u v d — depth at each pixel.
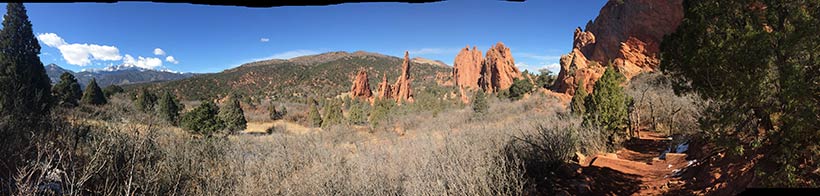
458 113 37.81
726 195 4.48
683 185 5.88
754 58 3.20
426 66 142.38
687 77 4.41
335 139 24.56
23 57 12.69
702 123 4.09
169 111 29.03
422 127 30.69
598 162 8.29
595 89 11.33
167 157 8.74
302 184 8.77
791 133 3.09
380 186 7.68
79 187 4.50
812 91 3.00
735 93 3.52
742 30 3.45
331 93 102.75
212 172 9.63
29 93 11.39
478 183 5.78
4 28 12.54
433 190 6.05
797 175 3.22
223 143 14.73
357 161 11.40
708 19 3.74
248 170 10.41
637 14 40.06
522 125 13.41
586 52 53.47
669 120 13.50
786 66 3.04
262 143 18.33
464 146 8.80
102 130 7.95
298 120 50.00
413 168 8.44
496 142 9.20
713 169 5.53
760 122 3.80
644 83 24.34
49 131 6.84
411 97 85.25
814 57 2.95
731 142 3.82
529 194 6.02
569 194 5.97
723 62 3.52
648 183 6.54
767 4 3.28
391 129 31.58
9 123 6.44
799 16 2.97
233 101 31.45
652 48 38.38
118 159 6.25
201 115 17.91
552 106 31.56
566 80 40.50
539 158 7.82
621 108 10.95
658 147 10.54
